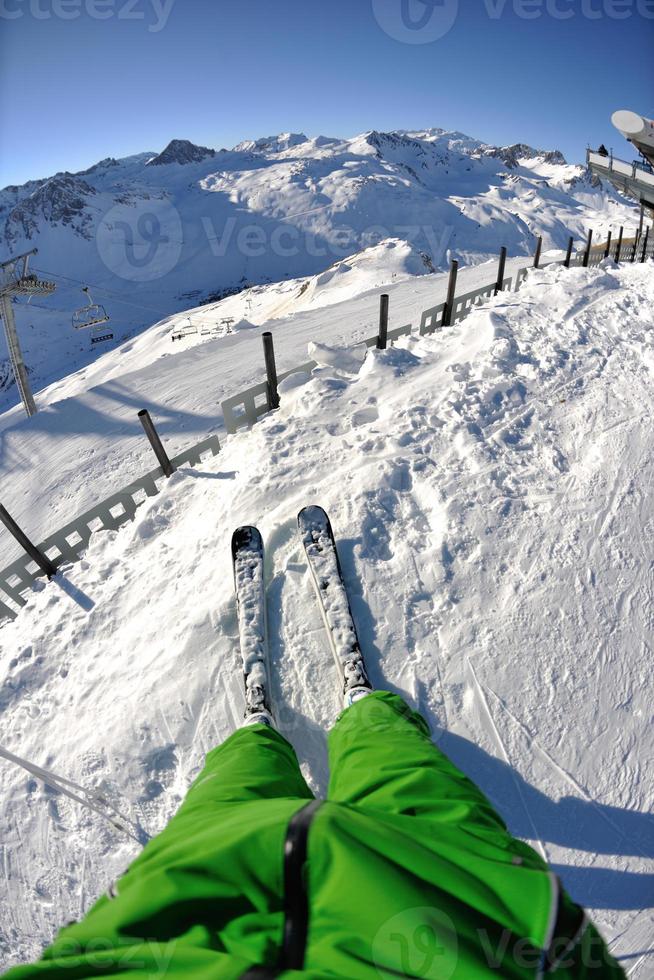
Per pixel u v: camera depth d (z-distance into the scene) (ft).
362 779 4.74
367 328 49.67
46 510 32.19
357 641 10.25
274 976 2.25
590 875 7.84
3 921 9.11
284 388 22.07
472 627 10.91
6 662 14.05
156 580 14.35
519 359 20.92
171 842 3.52
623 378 18.92
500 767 8.98
